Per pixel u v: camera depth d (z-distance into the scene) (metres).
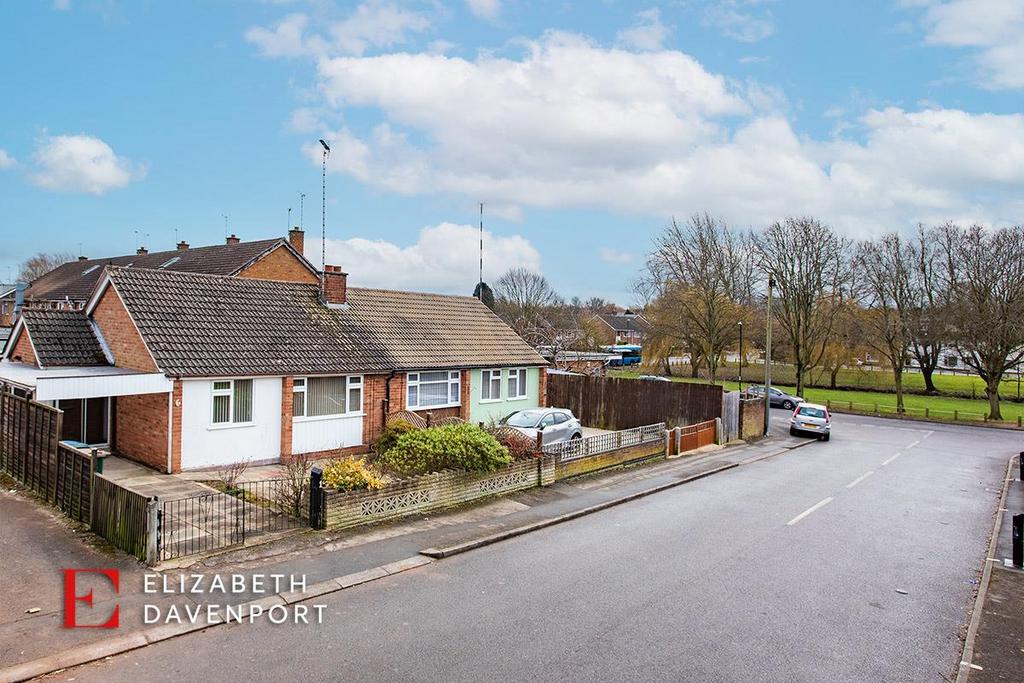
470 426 16.58
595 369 47.22
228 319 19.19
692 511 15.84
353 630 8.48
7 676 6.98
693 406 29.84
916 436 36.19
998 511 17.47
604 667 7.72
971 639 8.94
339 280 23.02
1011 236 43.84
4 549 10.44
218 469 16.94
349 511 12.59
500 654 7.93
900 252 50.34
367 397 20.67
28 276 92.00
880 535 14.38
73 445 16.62
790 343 57.03
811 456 27.06
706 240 52.00
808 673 7.84
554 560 11.61
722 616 9.40
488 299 49.59
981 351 43.97
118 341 18.20
